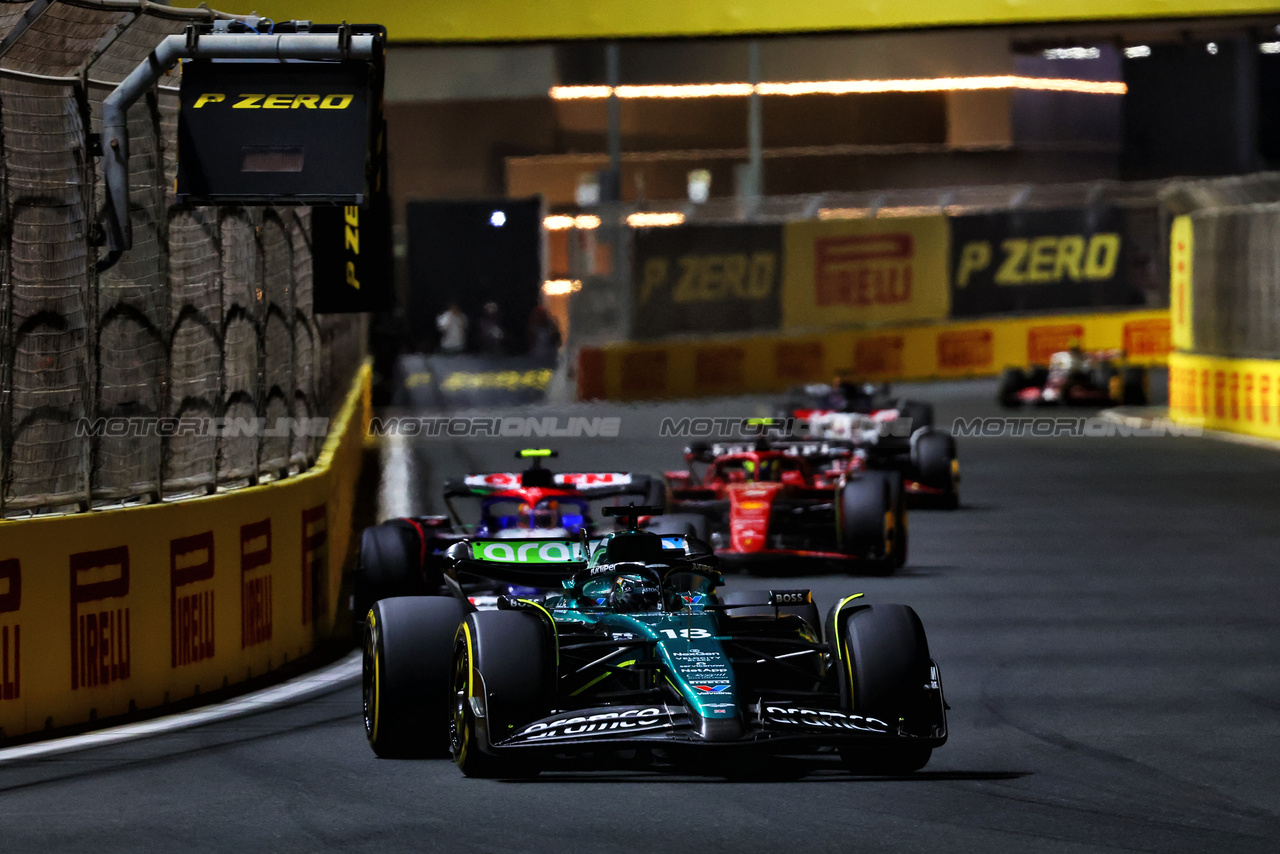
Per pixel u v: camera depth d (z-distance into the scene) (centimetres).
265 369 4225
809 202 14512
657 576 3127
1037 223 15850
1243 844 2467
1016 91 18425
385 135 3594
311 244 4822
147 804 2762
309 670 4069
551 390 12625
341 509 5875
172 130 3828
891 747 2902
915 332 15075
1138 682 3800
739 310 13938
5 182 3378
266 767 3023
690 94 17900
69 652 3412
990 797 2742
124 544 3525
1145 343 16550
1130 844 2464
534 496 4825
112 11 3366
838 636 2909
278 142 3319
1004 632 4466
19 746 3256
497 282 12450
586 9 7162
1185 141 18988
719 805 2678
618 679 3133
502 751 2734
